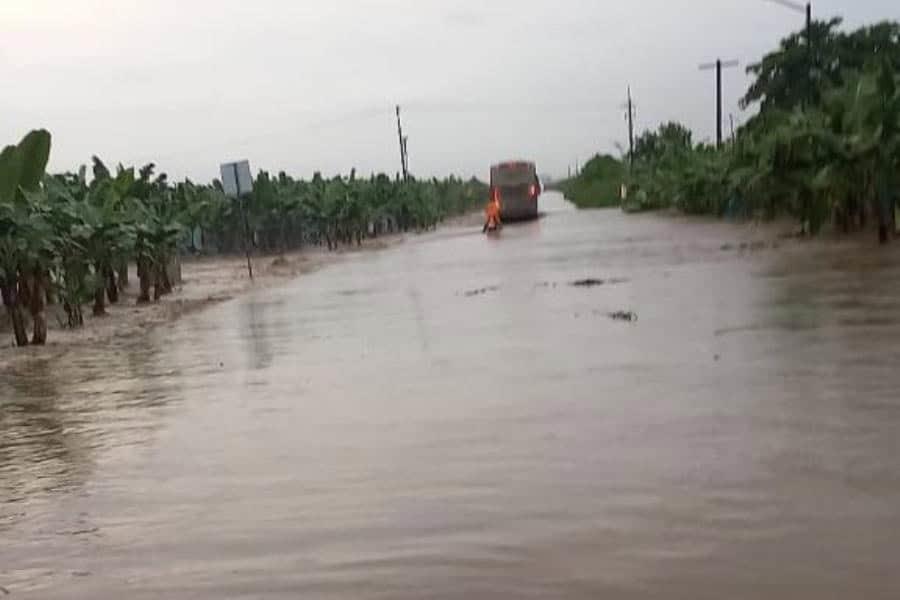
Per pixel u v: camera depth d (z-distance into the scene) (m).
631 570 4.42
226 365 11.34
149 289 22.19
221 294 22.08
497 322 13.21
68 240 15.77
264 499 5.88
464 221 71.31
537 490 5.64
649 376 8.65
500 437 6.89
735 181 27.08
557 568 4.50
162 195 26.75
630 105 86.06
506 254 28.05
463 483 5.88
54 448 7.66
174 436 7.75
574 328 12.03
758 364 8.80
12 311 14.45
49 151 16.92
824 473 5.58
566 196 122.94
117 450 7.42
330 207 42.59
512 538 4.91
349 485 6.02
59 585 4.75
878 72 21.81
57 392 10.28
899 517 4.84
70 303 16.55
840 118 21.97
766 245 23.11
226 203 41.09
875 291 13.23
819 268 16.84
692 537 4.75
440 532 5.07
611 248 27.06
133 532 5.46
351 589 4.44
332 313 16.02
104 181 21.58
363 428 7.51
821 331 10.30
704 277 17.05
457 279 20.88
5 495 6.39
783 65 42.34
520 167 58.00
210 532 5.36
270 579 4.63
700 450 6.21
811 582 4.18
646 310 13.23
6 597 4.65
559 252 27.12
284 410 8.44
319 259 34.22
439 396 8.50
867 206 23.16
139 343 14.12
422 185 65.75
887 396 7.26
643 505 5.25
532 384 8.70
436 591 4.34
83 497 6.22
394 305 16.53
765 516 4.97
